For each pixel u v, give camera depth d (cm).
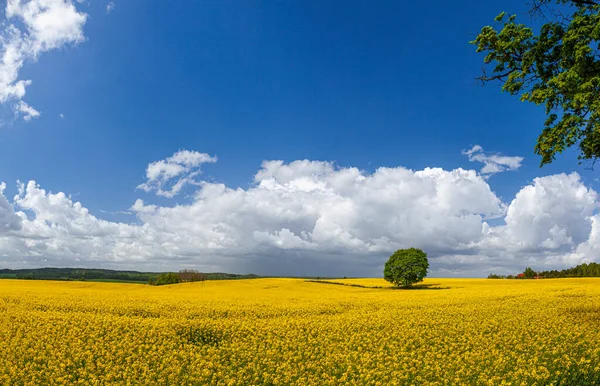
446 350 1650
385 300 3769
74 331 1864
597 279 7506
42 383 1254
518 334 1906
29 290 4312
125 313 2620
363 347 1744
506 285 6850
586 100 1470
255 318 2556
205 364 1437
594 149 1681
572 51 1577
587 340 1708
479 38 1780
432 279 9938
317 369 1412
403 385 1290
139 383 1254
